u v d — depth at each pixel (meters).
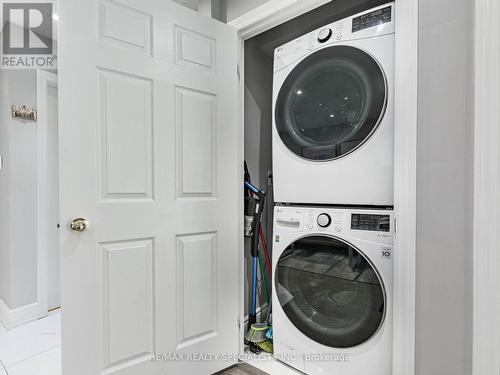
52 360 1.75
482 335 0.90
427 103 1.04
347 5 1.69
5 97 2.24
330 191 1.42
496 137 0.87
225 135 1.64
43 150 2.37
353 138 1.35
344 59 1.38
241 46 1.78
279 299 1.60
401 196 1.12
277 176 1.62
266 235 2.15
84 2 1.20
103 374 1.23
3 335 2.05
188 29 1.50
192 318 1.50
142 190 1.34
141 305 1.34
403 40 1.11
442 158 1.01
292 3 1.46
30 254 2.28
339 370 1.37
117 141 1.28
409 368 1.09
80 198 1.19
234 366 1.65
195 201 1.52
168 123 1.42
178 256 1.46
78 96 1.18
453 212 0.99
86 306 1.20
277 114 1.62
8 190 2.22
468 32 0.95
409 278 1.09
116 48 1.27
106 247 1.25
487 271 0.89
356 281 1.32
